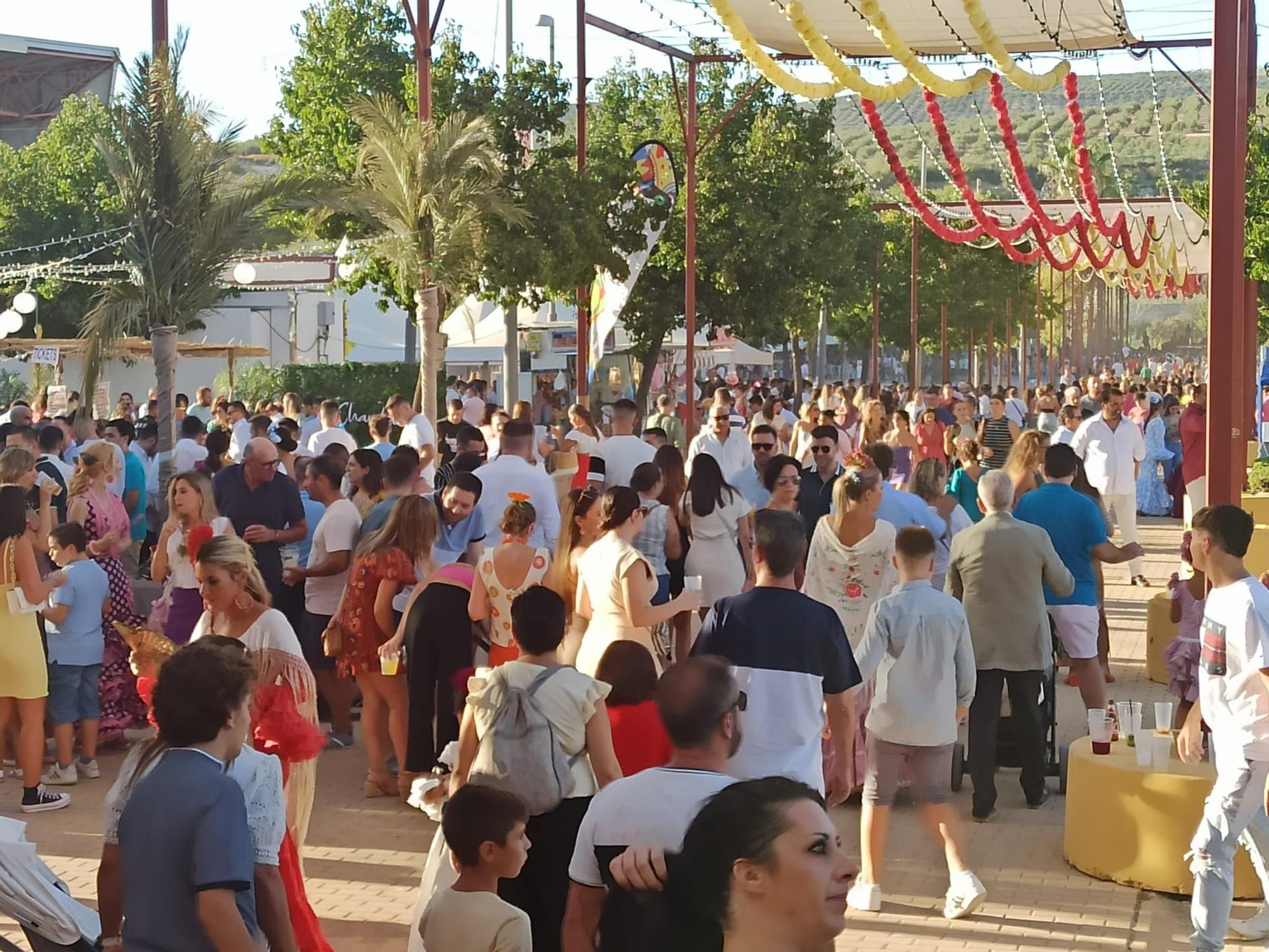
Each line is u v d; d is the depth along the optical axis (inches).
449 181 705.6
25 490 405.4
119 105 526.0
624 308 1317.7
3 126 1946.4
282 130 1135.0
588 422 585.6
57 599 374.6
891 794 291.4
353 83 1097.4
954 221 1461.6
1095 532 382.0
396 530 359.9
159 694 160.2
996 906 293.0
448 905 185.6
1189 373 3449.8
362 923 283.4
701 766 167.8
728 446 613.3
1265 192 1133.7
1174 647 364.5
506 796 186.4
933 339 2566.4
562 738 215.5
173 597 378.9
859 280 1883.6
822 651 234.1
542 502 420.2
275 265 1699.1
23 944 262.1
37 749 357.4
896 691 287.3
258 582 237.9
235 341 1732.3
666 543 415.8
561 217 989.8
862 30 683.4
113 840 170.7
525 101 1045.2
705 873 104.0
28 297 1150.3
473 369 1827.0
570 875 167.9
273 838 173.3
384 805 365.4
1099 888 303.4
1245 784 238.5
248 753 175.0
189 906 153.9
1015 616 346.6
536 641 220.2
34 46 1878.7
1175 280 1610.5
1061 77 393.1
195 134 528.7
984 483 349.1
